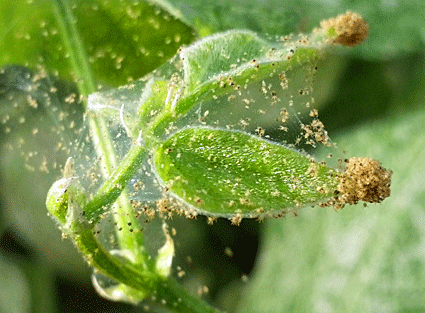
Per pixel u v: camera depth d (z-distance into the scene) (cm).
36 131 13
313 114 10
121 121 10
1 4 13
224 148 9
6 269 18
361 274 15
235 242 17
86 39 12
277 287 16
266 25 13
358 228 15
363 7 14
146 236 11
